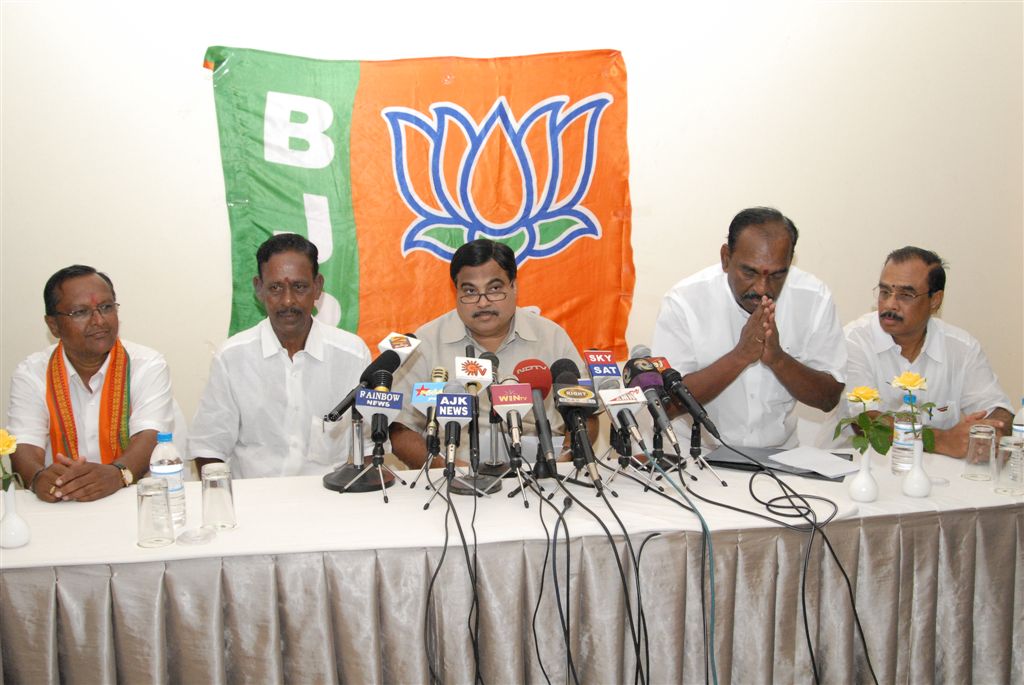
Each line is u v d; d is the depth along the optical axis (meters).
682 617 1.73
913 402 2.14
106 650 1.58
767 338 2.32
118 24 3.05
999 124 3.72
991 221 3.77
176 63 3.10
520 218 3.39
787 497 1.90
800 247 3.62
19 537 1.64
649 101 3.42
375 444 2.01
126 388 2.50
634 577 1.72
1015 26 3.67
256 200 3.20
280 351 2.56
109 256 3.14
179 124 3.12
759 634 1.77
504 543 1.68
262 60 3.15
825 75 3.53
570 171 3.40
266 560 1.61
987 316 3.83
